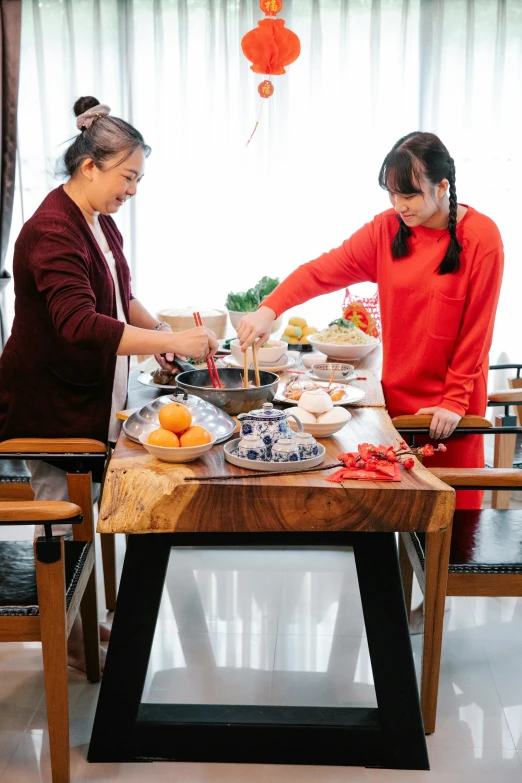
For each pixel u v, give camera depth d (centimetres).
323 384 262
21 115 470
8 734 210
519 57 461
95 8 457
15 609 181
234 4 459
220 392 223
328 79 470
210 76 465
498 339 488
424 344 242
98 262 220
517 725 214
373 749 197
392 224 244
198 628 261
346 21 458
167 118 474
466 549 209
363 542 192
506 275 481
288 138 474
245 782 192
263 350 280
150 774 195
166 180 480
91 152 211
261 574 299
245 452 189
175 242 487
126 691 197
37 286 209
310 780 193
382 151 474
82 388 222
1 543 215
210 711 203
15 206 479
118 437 224
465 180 474
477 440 252
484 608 279
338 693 226
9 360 222
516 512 237
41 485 230
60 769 188
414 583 292
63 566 179
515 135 470
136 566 194
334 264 254
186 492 176
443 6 455
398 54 463
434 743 206
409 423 240
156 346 207
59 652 182
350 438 214
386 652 194
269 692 226
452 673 238
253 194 481
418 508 176
